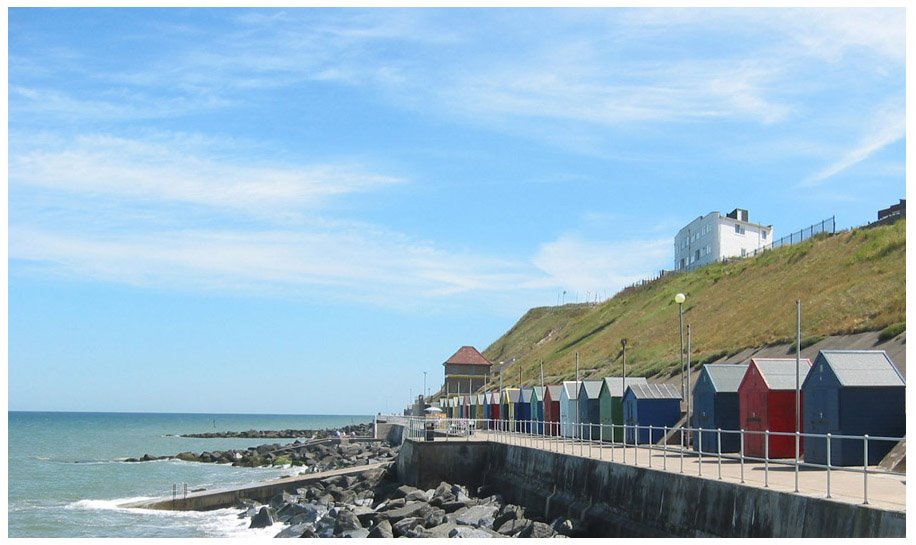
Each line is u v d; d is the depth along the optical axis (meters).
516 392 67.88
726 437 35.97
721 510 23.98
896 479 24.34
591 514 32.34
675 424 42.97
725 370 37.19
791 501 20.98
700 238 133.62
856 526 18.77
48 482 71.50
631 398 43.97
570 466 35.78
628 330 97.25
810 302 63.19
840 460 28.05
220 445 140.25
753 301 76.19
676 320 87.75
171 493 59.12
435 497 41.50
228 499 52.22
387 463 62.59
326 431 170.62
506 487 44.25
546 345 139.88
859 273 63.75
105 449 123.69
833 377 28.56
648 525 28.06
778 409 32.12
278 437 167.75
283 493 50.31
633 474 29.72
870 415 28.16
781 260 84.31
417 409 127.69
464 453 48.69
